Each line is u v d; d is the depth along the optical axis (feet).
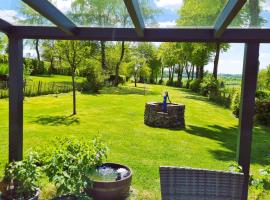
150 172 19.63
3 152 22.22
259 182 14.08
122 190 14.06
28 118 37.42
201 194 8.55
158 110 36.83
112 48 91.97
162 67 148.66
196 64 88.43
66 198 12.21
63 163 12.60
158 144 27.84
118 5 11.34
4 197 11.79
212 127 38.37
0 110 41.39
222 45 78.33
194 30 13.02
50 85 64.03
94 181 13.52
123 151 24.73
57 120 36.68
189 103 60.44
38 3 9.38
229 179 8.52
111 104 51.98
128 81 115.85
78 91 68.13
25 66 57.00
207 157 24.57
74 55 39.19
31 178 11.96
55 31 13.47
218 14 10.88
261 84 68.69
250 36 12.57
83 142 14.34
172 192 8.61
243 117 13.28
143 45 111.65
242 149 13.39
